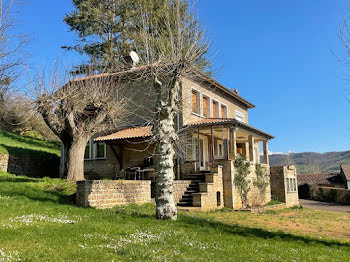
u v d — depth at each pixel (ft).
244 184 59.88
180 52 37.22
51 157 86.12
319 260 21.85
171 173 34.30
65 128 53.16
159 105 36.81
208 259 19.65
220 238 26.35
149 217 33.96
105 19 90.63
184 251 21.43
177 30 38.58
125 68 63.26
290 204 81.15
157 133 35.55
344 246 28.48
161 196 33.35
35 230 23.84
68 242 21.30
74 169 53.26
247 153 83.15
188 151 64.44
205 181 55.01
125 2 89.81
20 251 18.78
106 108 55.21
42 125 113.19
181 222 31.78
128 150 68.03
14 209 30.55
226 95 85.56
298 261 21.26
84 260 18.02
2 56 53.31
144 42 41.27
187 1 39.93
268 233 31.73
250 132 68.90
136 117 68.28
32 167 78.33
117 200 42.57
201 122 62.95
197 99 70.74
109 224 27.32
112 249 20.52
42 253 18.63
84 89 53.67
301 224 43.37
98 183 39.78
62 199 39.83
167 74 38.47
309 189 134.21
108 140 63.98
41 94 50.29
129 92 69.10
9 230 23.02
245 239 27.40
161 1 65.16
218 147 82.48
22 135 106.22
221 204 55.72
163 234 25.29
